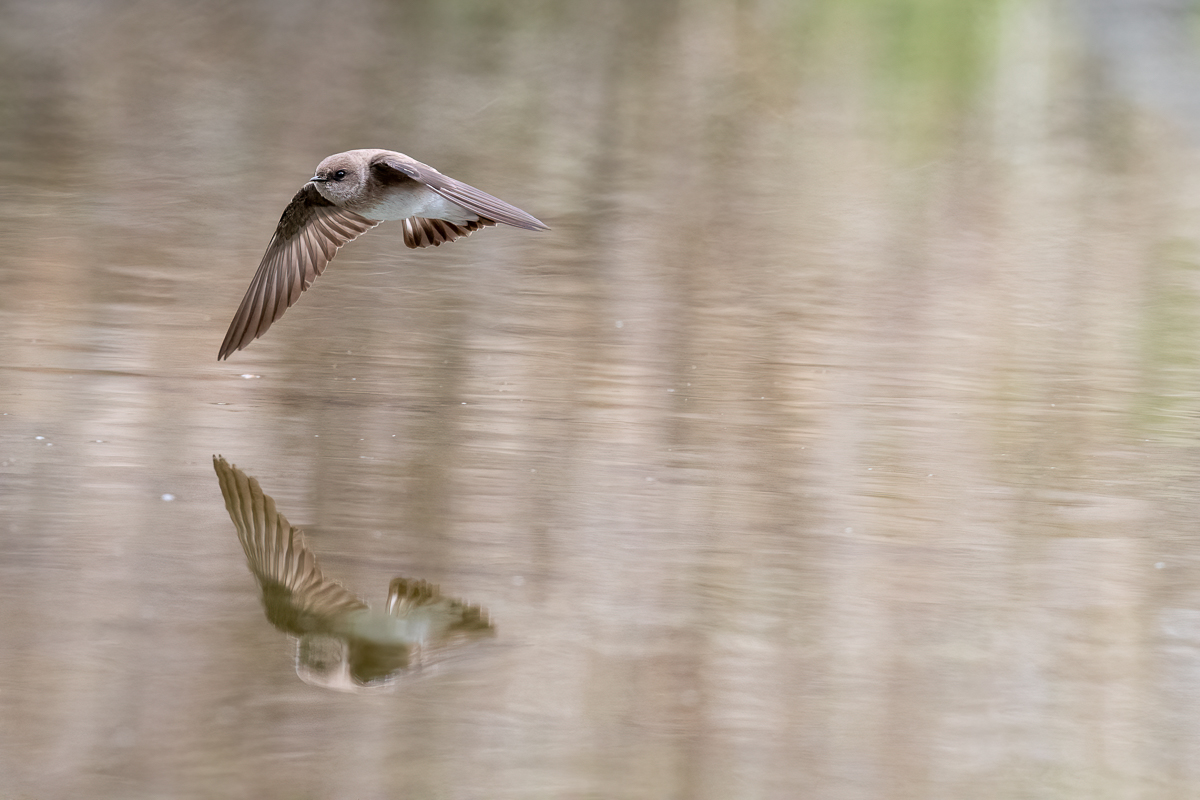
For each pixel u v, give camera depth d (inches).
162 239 771.4
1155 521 438.0
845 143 1200.8
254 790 272.4
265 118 1150.3
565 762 288.2
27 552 374.6
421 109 1218.6
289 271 430.9
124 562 371.9
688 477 460.1
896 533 421.1
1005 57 1557.6
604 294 711.7
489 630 346.3
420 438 485.7
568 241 829.2
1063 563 402.3
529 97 1286.9
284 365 564.4
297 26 1488.7
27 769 273.4
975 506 445.7
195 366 554.9
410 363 575.5
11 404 495.5
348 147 1075.3
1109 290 779.4
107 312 621.9
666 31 1584.6
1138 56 1587.1
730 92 1359.5
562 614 357.1
